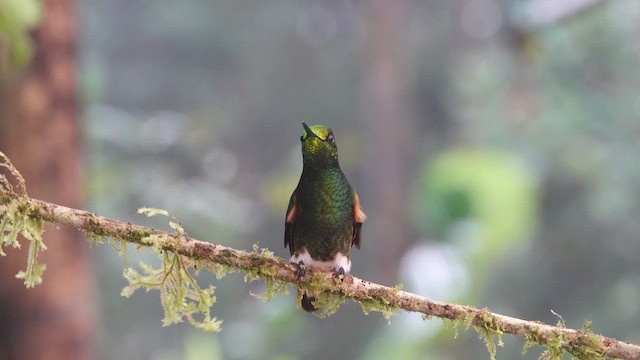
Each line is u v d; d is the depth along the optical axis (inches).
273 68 1291.8
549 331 157.2
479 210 466.6
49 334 272.1
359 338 981.8
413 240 1080.2
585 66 700.7
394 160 1096.2
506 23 397.4
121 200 780.0
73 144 281.4
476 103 842.2
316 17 1321.4
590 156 761.0
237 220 853.8
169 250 152.0
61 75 279.6
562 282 857.5
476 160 479.8
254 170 1268.5
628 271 844.6
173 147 1049.5
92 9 1264.8
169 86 1285.7
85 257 284.5
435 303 160.2
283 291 162.6
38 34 273.0
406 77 1126.4
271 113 1288.1
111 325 921.5
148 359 945.5
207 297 155.4
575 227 835.4
